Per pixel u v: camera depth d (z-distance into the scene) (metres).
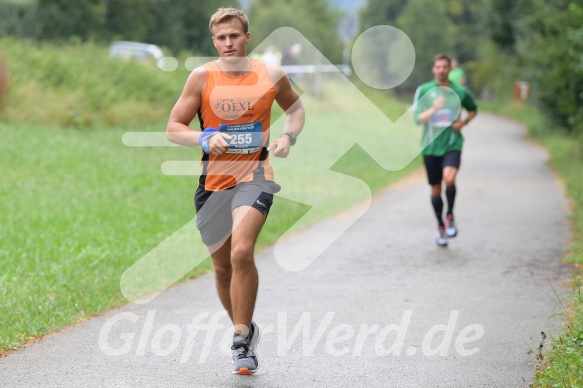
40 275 22.73
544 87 62.41
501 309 20.11
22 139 47.06
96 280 22.42
